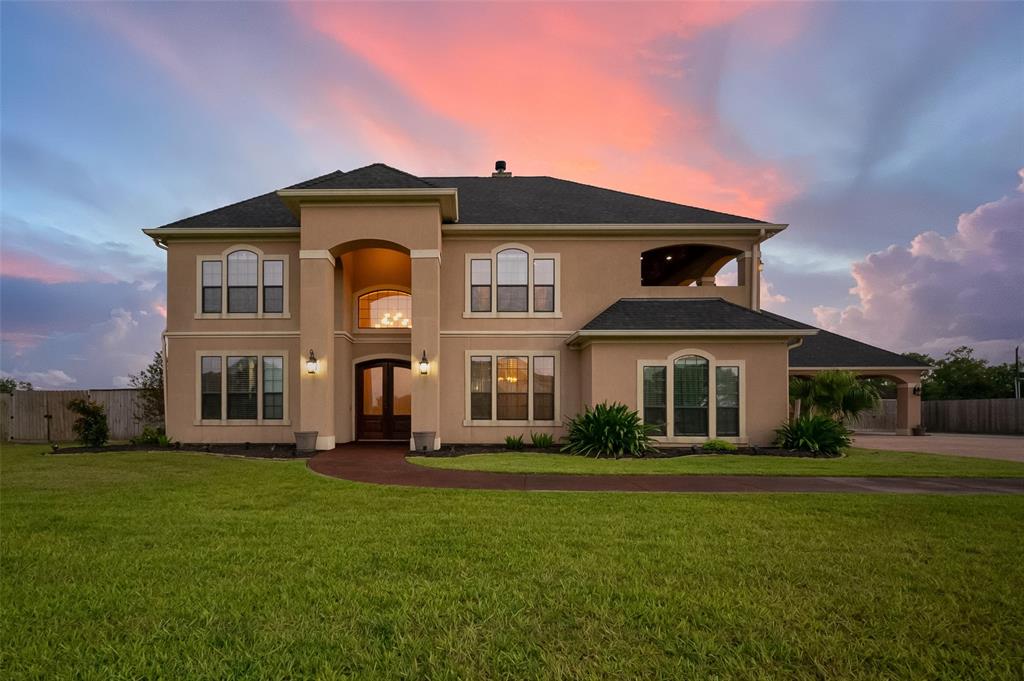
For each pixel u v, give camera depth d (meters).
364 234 14.05
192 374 15.24
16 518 6.16
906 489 8.45
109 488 8.30
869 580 4.16
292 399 15.23
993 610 3.60
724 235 15.50
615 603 3.67
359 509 6.76
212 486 8.52
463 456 12.54
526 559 4.64
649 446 13.38
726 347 13.95
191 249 15.47
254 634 3.19
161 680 2.70
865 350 24.88
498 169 19.39
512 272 15.55
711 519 6.18
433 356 13.91
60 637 3.20
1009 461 11.98
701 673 2.77
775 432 13.78
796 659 2.95
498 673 2.76
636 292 15.48
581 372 15.25
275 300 15.42
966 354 42.69
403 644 3.05
